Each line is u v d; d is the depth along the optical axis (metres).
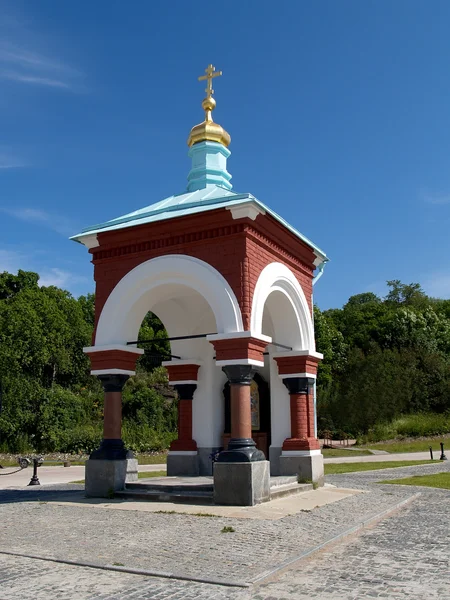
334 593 6.30
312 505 12.34
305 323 16.11
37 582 6.75
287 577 6.98
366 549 8.48
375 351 54.28
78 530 9.81
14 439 37.59
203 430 17.36
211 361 17.67
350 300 84.19
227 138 18.44
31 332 39.88
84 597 6.18
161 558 7.73
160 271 14.19
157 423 41.44
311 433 15.87
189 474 17.05
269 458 16.16
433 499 14.29
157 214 14.73
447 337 59.72
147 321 53.56
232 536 9.10
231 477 12.34
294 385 15.79
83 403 42.25
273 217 14.12
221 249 13.62
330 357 55.84
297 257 16.08
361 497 13.84
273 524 10.12
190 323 17.78
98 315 14.91
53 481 21.17
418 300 78.50
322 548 8.38
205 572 7.02
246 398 12.83
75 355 45.28
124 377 14.61
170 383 17.84
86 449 37.19
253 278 13.53
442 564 7.53
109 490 13.83
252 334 12.79
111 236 14.95
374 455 35.06
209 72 18.59
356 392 48.72
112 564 7.43
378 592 6.32
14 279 54.22
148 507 12.21
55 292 47.44
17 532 9.70
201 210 13.57
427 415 47.19
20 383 38.41
